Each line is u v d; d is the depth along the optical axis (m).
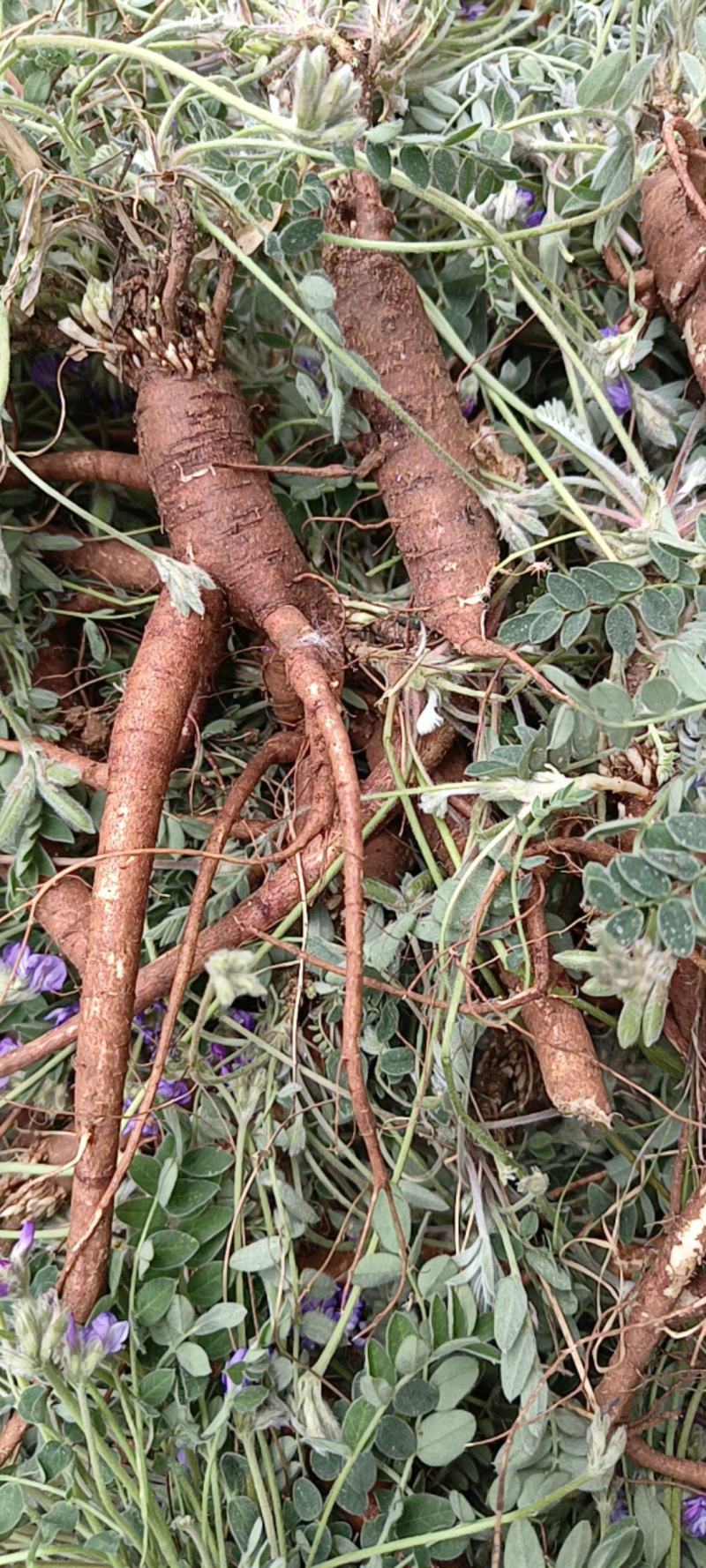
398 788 0.24
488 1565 0.24
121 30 0.26
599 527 0.25
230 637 0.27
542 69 0.27
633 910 0.18
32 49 0.23
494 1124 0.26
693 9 0.25
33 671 0.28
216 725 0.27
